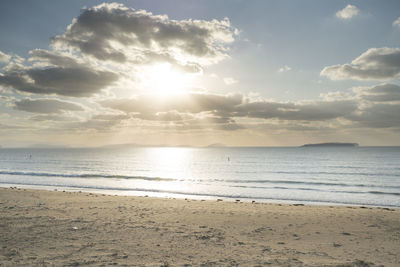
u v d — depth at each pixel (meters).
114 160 99.81
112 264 6.21
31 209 13.59
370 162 81.00
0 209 13.31
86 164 77.38
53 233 9.12
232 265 6.32
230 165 74.12
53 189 28.52
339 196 25.19
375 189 30.25
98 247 7.70
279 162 85.56
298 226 11.52
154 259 6.71
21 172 46.88
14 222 10.48
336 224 12.00
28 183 33.66
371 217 13.62
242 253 7.46
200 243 8.47
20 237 8.48
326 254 7.59
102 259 6.58
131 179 39.62
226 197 24.41
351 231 10.77
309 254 7.55
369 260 7.07
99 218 11.90
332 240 9.37
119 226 10.48
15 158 111.94
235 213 14.21
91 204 16.14
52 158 113.38
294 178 42.34
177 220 12.11
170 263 6.40
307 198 24.06
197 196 24.80
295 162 84.81
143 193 26.25
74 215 12.44
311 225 11.76
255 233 10.15
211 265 6.30
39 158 112.94
